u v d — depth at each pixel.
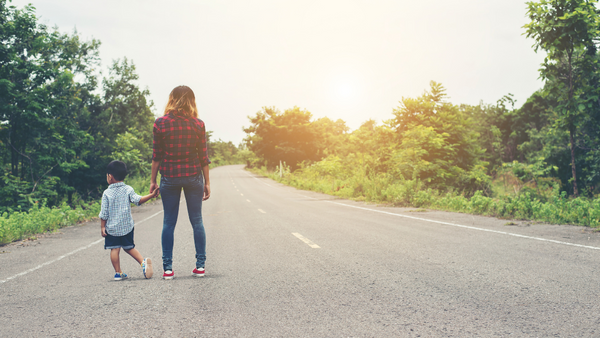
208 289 3.48
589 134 15.77
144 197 3.95
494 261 4.28
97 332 2.50
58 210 11.16
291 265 4.43
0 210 16.66
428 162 20.31
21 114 17.89
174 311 2.89
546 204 8.27
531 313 2.64
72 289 3.64
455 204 10.89
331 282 3.63
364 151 25.73
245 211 12.43
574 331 2.30
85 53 26.59
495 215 8.87
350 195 18.22
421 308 2.81
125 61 29.75
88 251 6.03
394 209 11.48
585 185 16.81
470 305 2.85
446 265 4.17
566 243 5.25
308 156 62.25
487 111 44.03
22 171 20.45
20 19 18.59
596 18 12.48
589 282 3.34
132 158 27.08
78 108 25.25
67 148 20.80
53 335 2.46
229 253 5.37
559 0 12.75
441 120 23.72
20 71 18.33
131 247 3.97
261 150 63.81
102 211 3.85
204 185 4.03
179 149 3.69
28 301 3.27
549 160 19.97
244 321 2.64
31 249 6.51
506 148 38.97
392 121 25.03
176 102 3.74
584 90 13.66
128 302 3.15
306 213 11.04
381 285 3.47
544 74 14.26
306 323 2.57
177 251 5.63
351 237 6.42
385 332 2.38
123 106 29.22
